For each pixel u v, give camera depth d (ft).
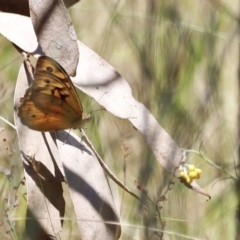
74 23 9.34
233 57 9.21
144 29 9.13
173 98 8.99
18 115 8.45
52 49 8.46
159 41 9.07
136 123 8.47
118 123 9.02
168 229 8.75
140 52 9.05
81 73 8.50
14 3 8.56
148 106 8.97
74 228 8.75
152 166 8.82
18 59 9.12
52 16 8.45
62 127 8.48
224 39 9.20
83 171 8.46
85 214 8.43
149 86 9.00
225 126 9.05
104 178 8.46
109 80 8.50
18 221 8.69
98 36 9.31
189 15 9.21
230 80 9.20
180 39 9.09
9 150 8.68
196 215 8.83
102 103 8.48
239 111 9.09
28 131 8.48
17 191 8.73
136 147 8.97
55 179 8.47
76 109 8.47
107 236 8.43
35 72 8.43
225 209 8.92
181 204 8.79
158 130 8.47
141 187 8.63
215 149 9.02
